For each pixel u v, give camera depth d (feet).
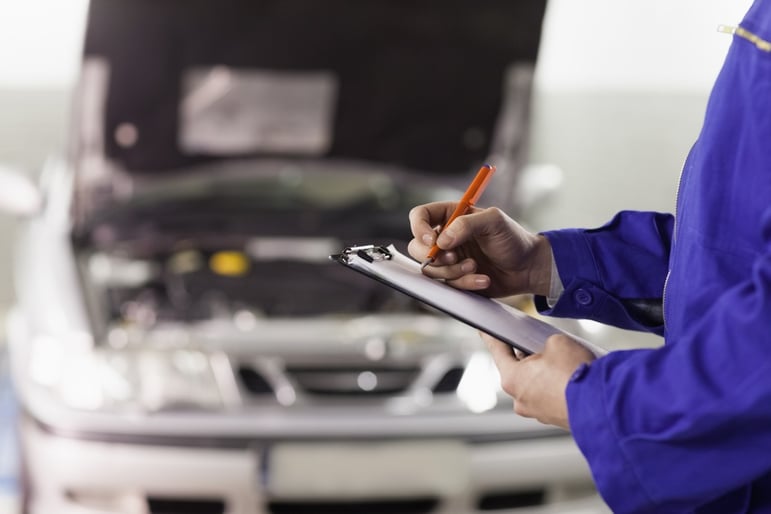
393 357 9.21
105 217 11.62
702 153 3.52
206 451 8.48
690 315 3.50
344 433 8.53
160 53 9.89
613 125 53.72
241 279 10.91
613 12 86.38
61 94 66.90
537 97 10.81
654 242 4.59
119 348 9.09
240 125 10.77
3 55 81.87
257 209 12.19
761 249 3.31
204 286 10.69
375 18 10.03
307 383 9.05
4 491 10.84
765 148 3.28
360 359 9.19
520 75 10.57
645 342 14.56
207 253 11.50
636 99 69.67
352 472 8.46
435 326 9.91
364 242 11.81
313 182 12.49
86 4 9.22
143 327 9.53
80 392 8.70
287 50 10.19
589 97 70.64
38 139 46.42
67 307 9.57
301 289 10.79
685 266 3.57
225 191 12.33
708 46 78.48
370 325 9.85
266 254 11.50
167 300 10.38
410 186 12.51
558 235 4.59
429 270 4.13
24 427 8.87
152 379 8.80
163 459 8.43
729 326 3.13
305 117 10.84
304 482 8.42
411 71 10.53
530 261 4.53
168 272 10.99
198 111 10.48
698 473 3.17
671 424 3.16
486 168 4.29
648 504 3.22
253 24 9.89
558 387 3.44
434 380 9.07
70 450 8.48
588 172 39.22
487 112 10.88
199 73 10.16
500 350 3.75
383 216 12.14
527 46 10.34
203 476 8.41
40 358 9.06
